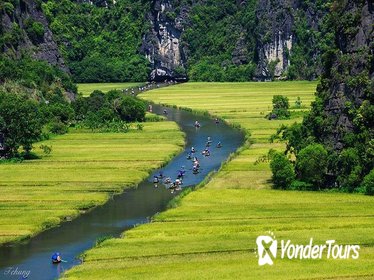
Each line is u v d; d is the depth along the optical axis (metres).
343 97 144.00
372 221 113.19
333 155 138.25
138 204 130.88
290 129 152.38
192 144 195.88
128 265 96.38
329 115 145.62
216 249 101.25
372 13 146.12
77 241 109.94
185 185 145.50
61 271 97.25
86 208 128.38
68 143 197.38
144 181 150.38
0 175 154.75
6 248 107.19
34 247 107.44
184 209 123.44
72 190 140.62
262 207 123.44
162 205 129.75
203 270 93.12
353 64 145.00
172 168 163.12
